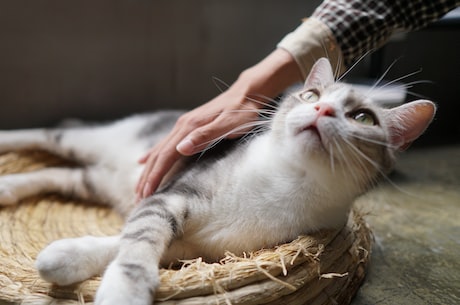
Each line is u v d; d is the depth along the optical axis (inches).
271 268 17.3
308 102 19.7
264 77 22.0
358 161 18.7
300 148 18.5
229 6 37.0
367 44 23.3
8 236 22.2
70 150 28.3
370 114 19.2
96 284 17.2
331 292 18.8
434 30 27.2
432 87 28.3
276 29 39.5
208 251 19.9
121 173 26.5
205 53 37.4
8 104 32.1
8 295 17.2
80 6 32.3
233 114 20.9
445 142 37.0
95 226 24.8
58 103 33.6
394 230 25.7
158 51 35.6
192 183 20.1
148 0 34.1
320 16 23.3
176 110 36.7
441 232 25.6
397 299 20.3
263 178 19.6
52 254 17.1
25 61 31.8
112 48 34.1
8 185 24.8
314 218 19.6
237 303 16.7
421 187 30.6
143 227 18.3
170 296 16.5
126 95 35.6
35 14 31.3
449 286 21.2
